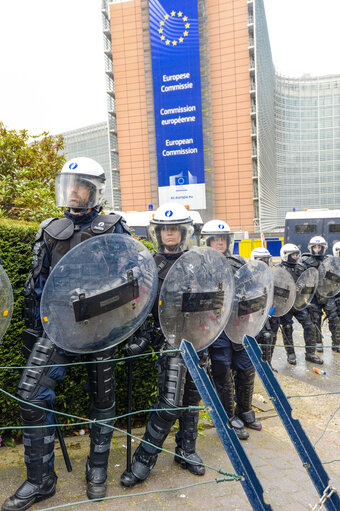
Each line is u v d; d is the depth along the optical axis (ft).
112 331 7.02
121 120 137.39
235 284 9.73
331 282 20.75
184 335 7.93
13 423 9.27
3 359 8.99
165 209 8.55
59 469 8.31
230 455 5.30
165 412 7.71
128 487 7.82
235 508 7.36
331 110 279.90
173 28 129.29
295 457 9.57
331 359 20.15
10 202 17.10
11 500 6.86
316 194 284.20
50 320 6.37
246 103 126.41
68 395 9.61
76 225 7.46
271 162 196.54
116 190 144.25
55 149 21.62
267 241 68.08
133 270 7.11
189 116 129.90
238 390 11.24
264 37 167.43
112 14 135.44
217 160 129.70
